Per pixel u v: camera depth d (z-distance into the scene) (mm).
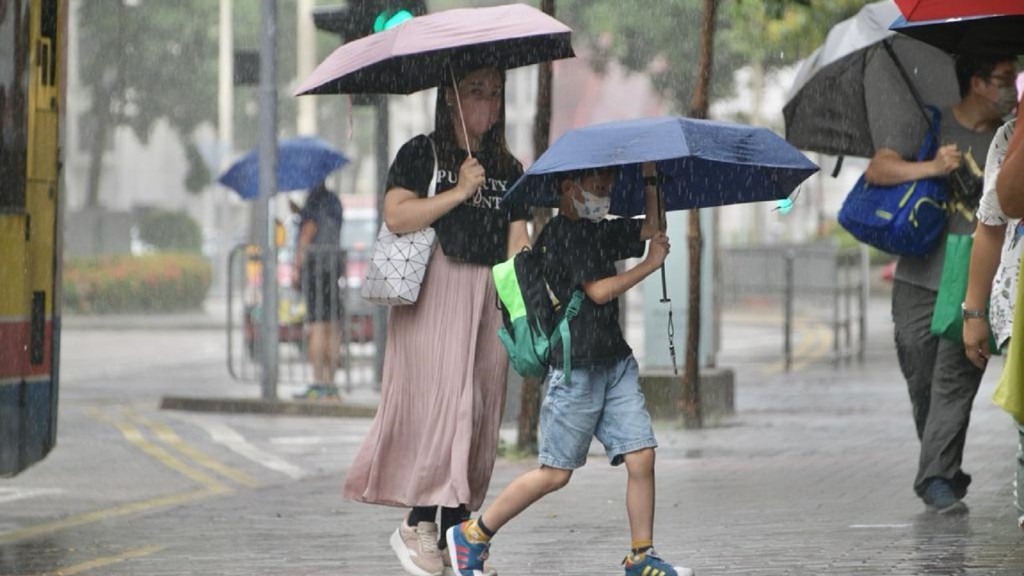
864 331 64125
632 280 19078
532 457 33375
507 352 19484
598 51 102938
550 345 19094
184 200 196375
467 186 19688
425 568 20438
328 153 54656
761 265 78250
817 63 26844
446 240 20016
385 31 20438
